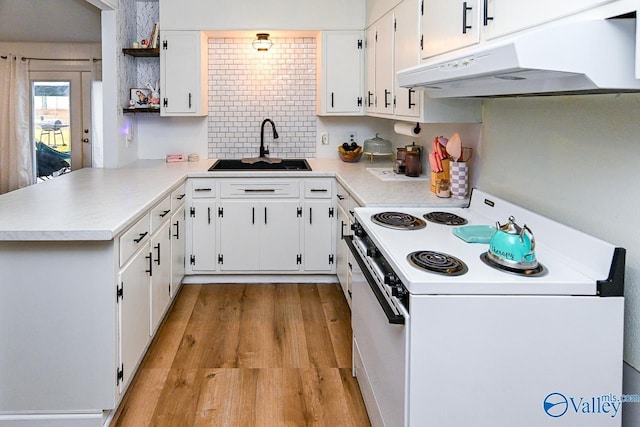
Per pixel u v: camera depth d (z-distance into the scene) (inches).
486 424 58.6
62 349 83.8
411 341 57.5
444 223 89.9
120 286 86.3
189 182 153.0
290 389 99.3
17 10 189.0
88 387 84.7
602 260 60.1
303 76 183.2
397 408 62.8
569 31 48.6
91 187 122.7
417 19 107.7
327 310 140.7
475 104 105.5
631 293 59.8
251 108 183.5
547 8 56.7
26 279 82.2
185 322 131.6
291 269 159.5
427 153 145.9
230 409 92.3
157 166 165.3
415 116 111.7
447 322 57.4
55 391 84.6
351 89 170.9
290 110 184.7
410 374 57.8
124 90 164.9
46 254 81.8
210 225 155.6
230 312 138.7
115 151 159.3
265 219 156.5
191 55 164.4
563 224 72.1
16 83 217.8
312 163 174.6
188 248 156.1
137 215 94.1
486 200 96.0
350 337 123.5
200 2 162.9
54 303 82.9
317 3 166.2
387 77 137.9
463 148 113.3
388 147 173.5
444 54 90.1
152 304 110.9
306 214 157.1
